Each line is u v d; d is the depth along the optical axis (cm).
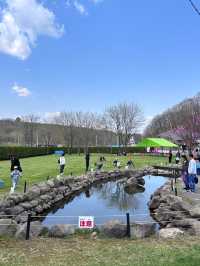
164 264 764
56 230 1053
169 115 11000
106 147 8269
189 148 6291
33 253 869
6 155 4884
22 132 10700
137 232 1049
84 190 3041
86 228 1082
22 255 852
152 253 853
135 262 786
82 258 826
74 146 8681
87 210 2067
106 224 1073
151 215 1784
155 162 5469
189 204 1598
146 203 2330
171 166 4672
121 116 10425
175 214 1504
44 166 3812
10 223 1104
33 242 977
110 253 862
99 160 4928
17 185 2195
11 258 827
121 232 1042
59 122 9912
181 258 804
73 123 9506
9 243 966
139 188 3197
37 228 1070
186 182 2122
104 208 2142
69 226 1073
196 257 810
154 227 1108
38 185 2183
